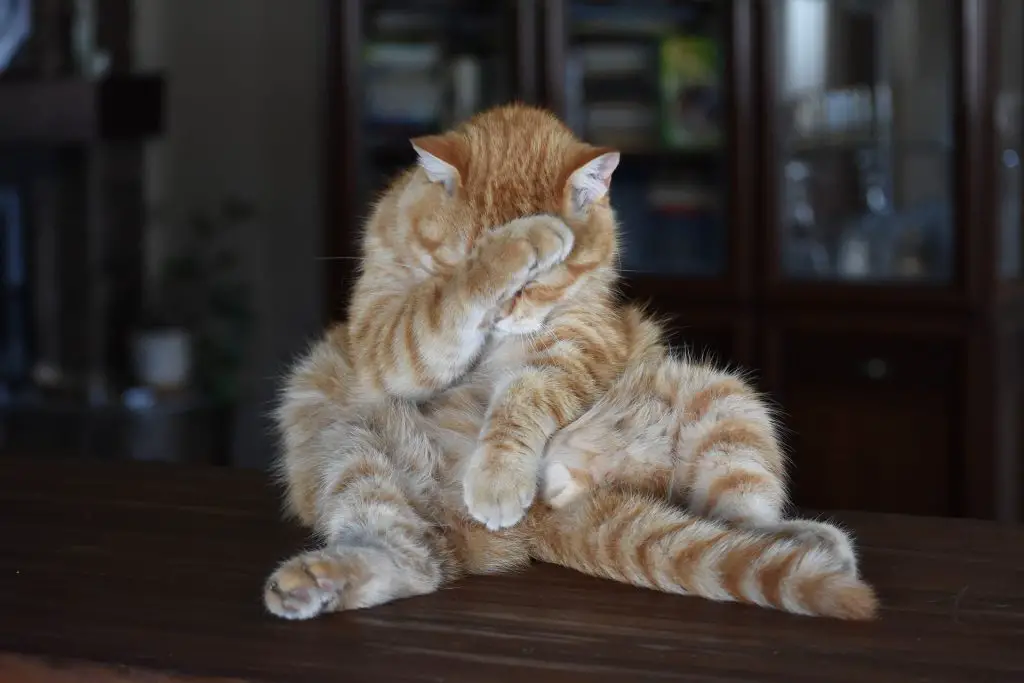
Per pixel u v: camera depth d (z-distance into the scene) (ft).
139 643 3.37
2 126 11.87
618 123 11.50
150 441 12.00
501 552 4.32
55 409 11.89
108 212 12.91
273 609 3.58
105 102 11.82
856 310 10.52
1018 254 10.30
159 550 4.41
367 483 4.37
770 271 10.75
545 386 4.77
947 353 10.24
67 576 4.05
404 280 5.15
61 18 12.46
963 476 10.19
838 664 3.24
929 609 3.77
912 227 10.64
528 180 5.04
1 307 12.83
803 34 10.69
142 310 13.23
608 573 4.09
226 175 14.28
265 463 14.21
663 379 4.90
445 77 11.71
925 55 10.37
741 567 3.77
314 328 14.20
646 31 11.30
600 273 5.32
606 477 4.68
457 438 4.76
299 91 14.03
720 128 10.98
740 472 4.55
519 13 11.03
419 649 3.34
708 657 3.29
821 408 10.69
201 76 14.21
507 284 4.60
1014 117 10.13
